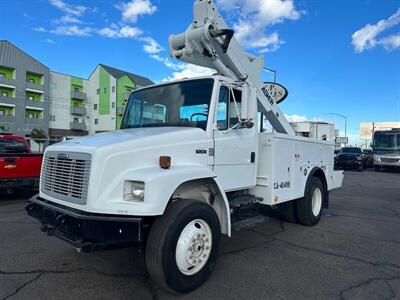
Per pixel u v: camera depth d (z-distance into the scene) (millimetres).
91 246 3732
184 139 4477
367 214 8922
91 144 3984
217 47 5746
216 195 4641
